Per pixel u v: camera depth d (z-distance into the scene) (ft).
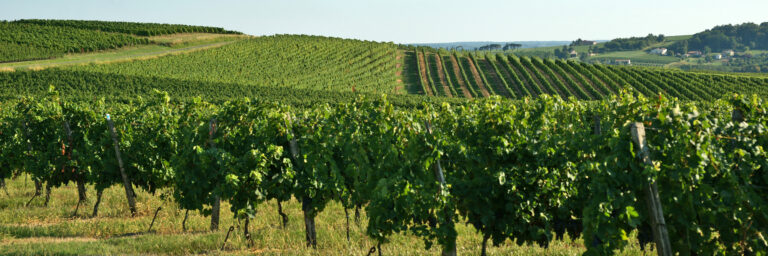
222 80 253.44
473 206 24.97
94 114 43.98
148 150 41.06
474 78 286.05
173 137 40.75
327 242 30.60
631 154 17.80
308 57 355.56
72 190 53.72
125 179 40.52
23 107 47.14
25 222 37.81
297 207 42.78
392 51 378.73
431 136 22.90
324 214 39.60
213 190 30.40
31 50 290.97
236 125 32.63
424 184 23.38
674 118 18.04
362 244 30.14
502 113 26.66
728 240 19.79
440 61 339.77
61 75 211.82
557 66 289.74
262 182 29.84
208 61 315.78
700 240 19.86
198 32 435.12
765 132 20.31
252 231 33.45
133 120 42.80
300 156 30.48
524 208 24.99
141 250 28.14
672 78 262.67
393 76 298.56
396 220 24.49
